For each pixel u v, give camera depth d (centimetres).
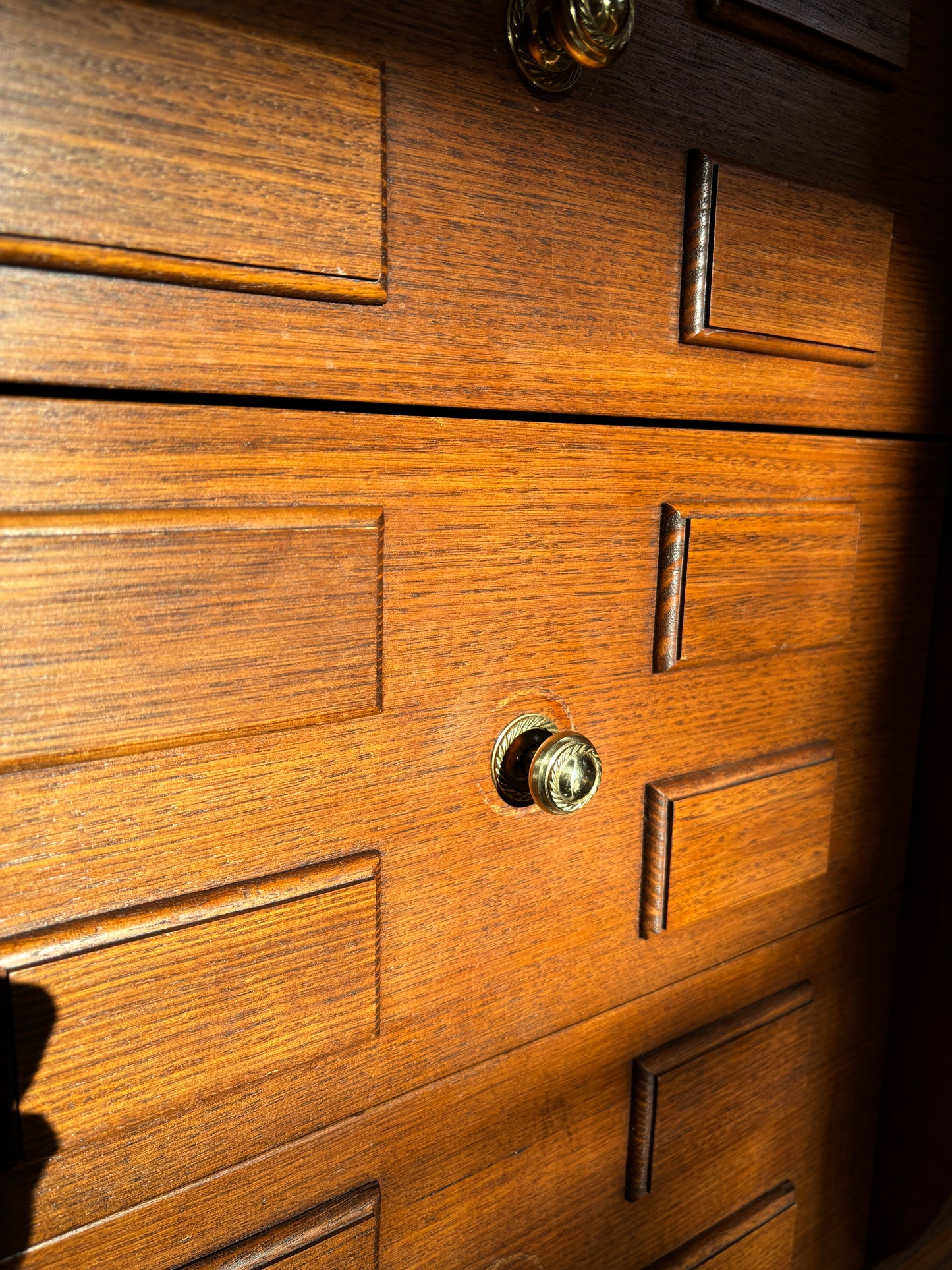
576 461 42
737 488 48
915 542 59
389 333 35
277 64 30
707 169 42
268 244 31
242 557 32
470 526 39
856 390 53
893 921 66
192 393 31
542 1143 48
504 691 41
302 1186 39
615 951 49
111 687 30
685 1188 55
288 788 36
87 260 28
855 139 49
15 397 28
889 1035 67
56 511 29
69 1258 33
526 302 38
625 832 48
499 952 44
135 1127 34
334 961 37
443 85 35
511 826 43
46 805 30
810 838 56
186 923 33
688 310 43
